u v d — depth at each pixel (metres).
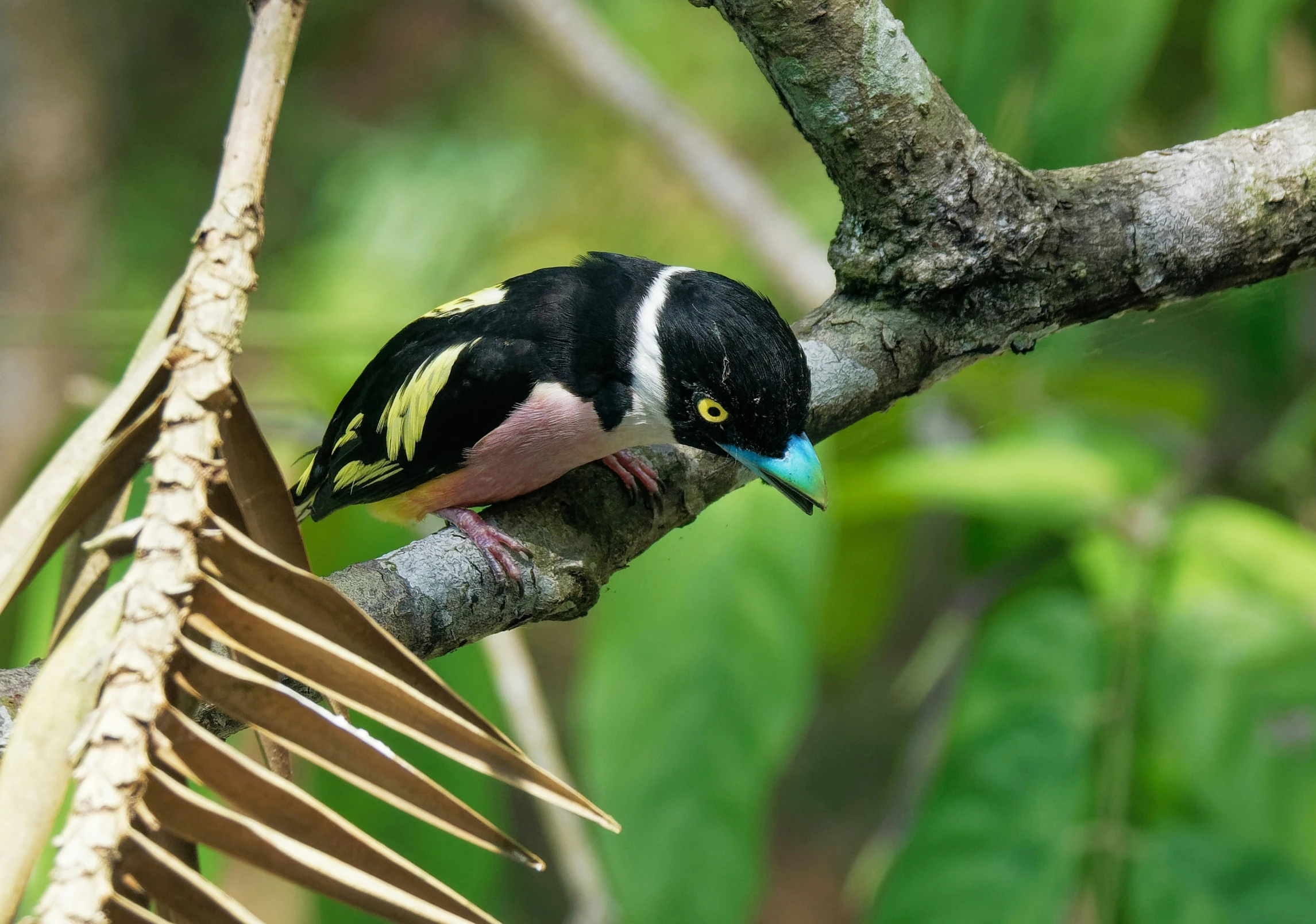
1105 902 5.57
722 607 6.57
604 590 6.69
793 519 6.65
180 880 2.16
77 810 2.12
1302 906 5.30
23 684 3.31
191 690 2.32
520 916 16.31
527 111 14.36
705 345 5.23
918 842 5.84
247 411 2.60
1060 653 6.07
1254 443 9.84
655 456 5.21
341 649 2.34
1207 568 6.28
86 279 13.66
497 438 5.70
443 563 4.09
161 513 2.32
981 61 7.00
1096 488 6.54
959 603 8.34
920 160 4.55
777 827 17.14
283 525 2.71
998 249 4.66
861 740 17.64
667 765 6.51
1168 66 9.39
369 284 12.69
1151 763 5.86
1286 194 4.79
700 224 12.85
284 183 16.61
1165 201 4.75
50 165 13.02
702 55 13.70
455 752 2.41
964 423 9.27
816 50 4.38
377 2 16.11
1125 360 8.47
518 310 5.74
